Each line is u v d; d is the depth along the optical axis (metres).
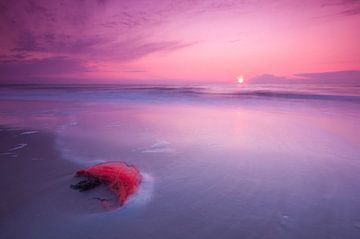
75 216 3.64
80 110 15.09
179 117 12.09
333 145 6.99
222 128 9.46
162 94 24.77
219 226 3.42
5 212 3.80
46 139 8.08
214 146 7.15
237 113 13.17
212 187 4.58
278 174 5.13
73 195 4.23
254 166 5.58
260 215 3.67
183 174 5.18
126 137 8.25
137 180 4.66
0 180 4.94
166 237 3.19
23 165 5.74
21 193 4.39
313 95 19.88
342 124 9.73
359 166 5.45
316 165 5.57
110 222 3.50
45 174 5.20
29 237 3.21
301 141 7.47
